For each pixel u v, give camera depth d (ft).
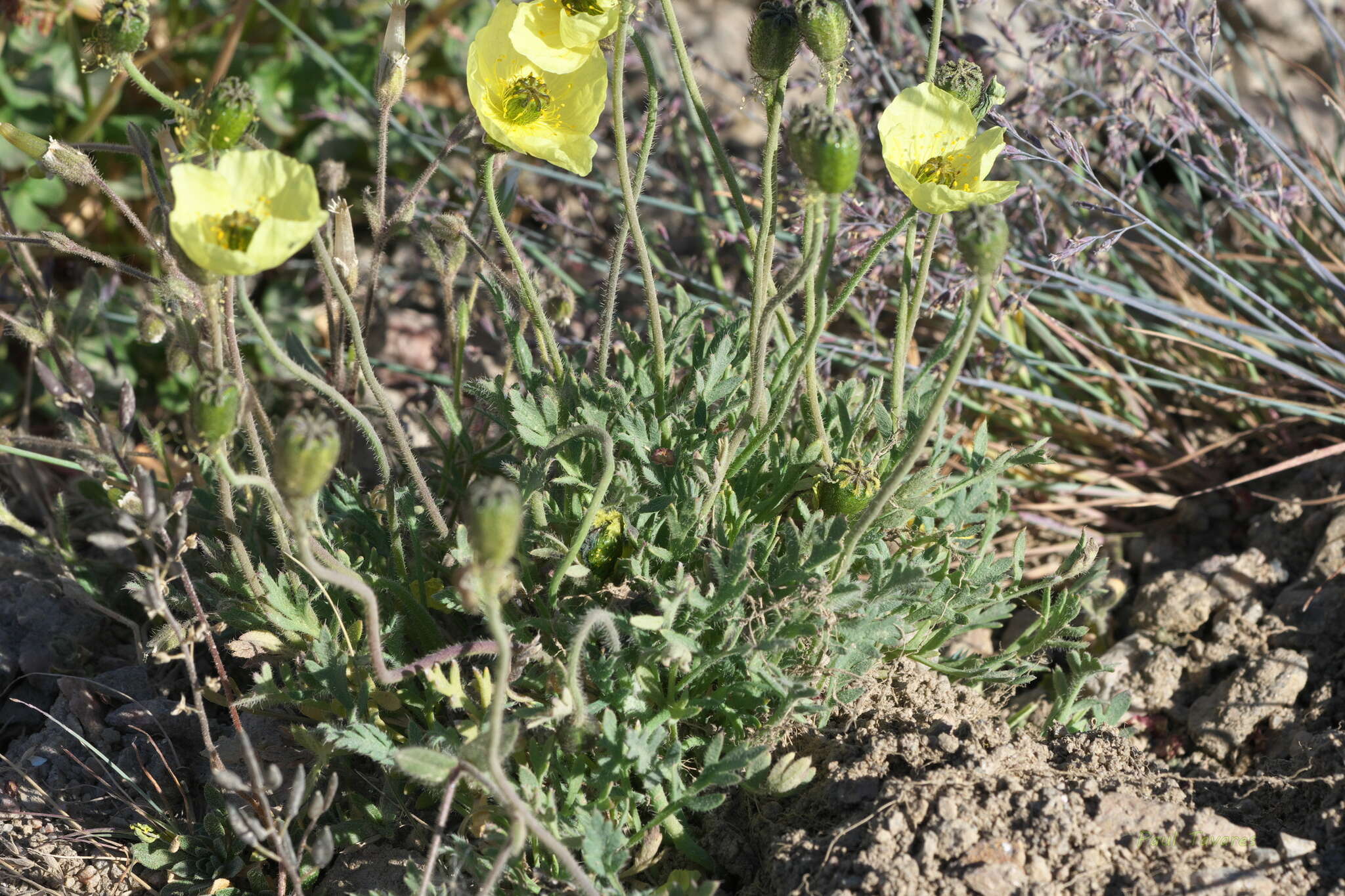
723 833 2.15
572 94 2.21
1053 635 2.30
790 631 2.14
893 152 2.19
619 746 2.10
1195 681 2.48
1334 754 2.20
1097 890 2.04
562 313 2.45
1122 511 2.75
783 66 2.15
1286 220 2.73
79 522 2.59
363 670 2.19
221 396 1.94
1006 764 2.14
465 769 1.95
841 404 2.36
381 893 2.08
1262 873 2.06
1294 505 2.60
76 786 2.27
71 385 2.31
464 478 2.45
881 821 2.07
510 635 2.21
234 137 2.02
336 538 2.31
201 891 2.17
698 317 2.40
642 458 2.26
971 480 2.32
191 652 2.16
